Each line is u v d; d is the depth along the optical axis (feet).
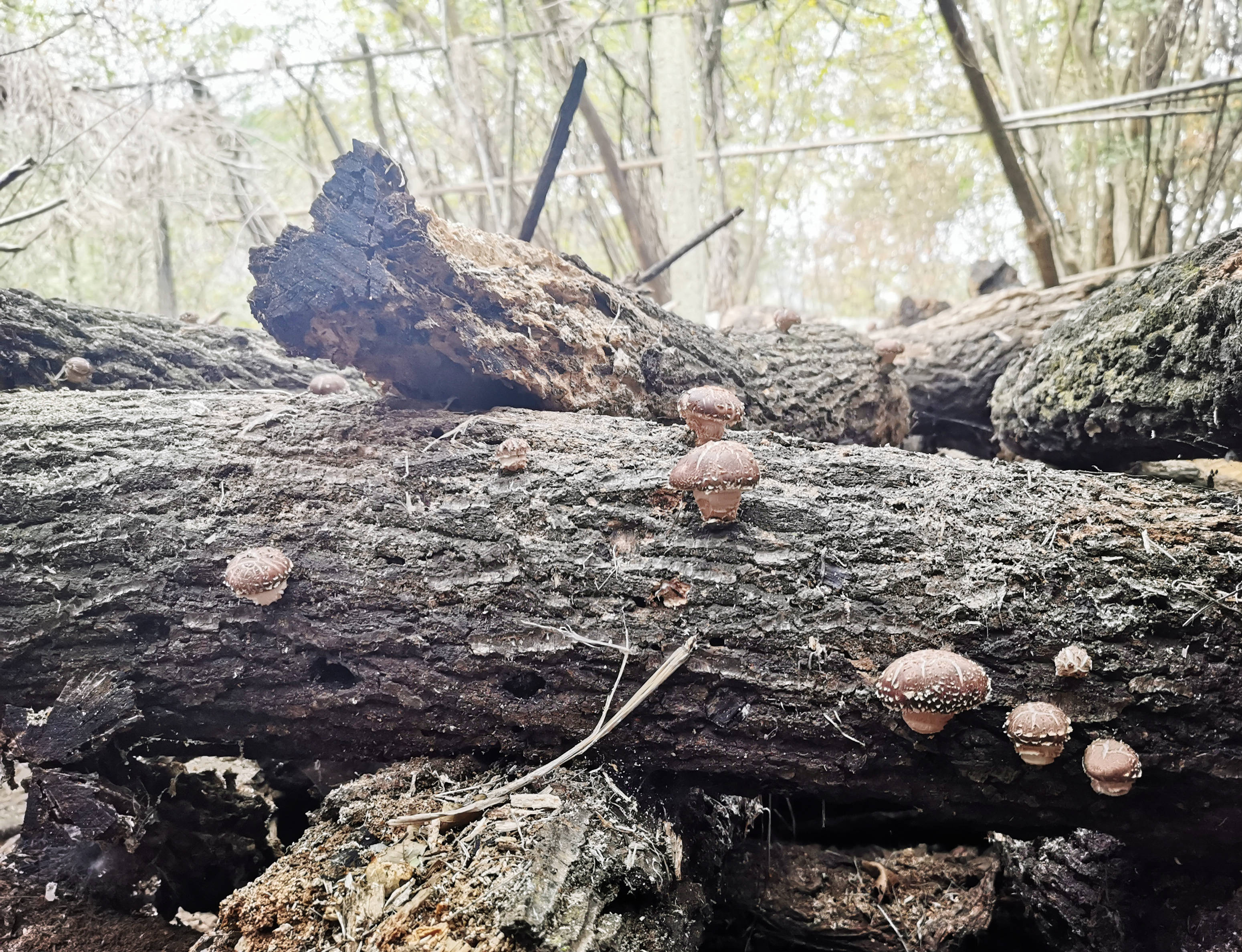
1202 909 1.59
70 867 1.62
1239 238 1.76
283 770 1.80
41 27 3.17
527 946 1.17
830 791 1.53
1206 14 3.91
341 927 1.24
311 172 4.16
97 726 1.53
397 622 1.54
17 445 1.66
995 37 4.37
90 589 1.57
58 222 3.34
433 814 1.37
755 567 1.50
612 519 1.57
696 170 4.15
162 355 2.31
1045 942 1.87
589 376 1.98
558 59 3.92
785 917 1.89
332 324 1.70
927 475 1.61
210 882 1.86
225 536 1.60
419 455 1.69
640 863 1.32
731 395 1.67
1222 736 1.37
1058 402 2.22
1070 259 4.50
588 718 1.50
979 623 1.43
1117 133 4.24
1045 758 1.38
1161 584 1.41
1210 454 1.98
